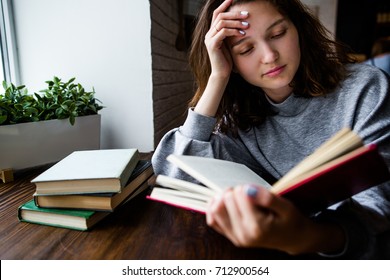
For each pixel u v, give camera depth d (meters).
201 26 0.85
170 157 0.56
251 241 0.35
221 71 0.77
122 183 0.61
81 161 0.71
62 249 0.52
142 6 1.12
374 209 0.47
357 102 0.70
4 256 0.50
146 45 1.14
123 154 0.75
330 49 0.79
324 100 0.76
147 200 0.72
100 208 0.59
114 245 0.53
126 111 1.20
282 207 0.35
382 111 0.64
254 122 0.85
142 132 1.20
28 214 0.62
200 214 0.64
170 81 1.54
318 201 0.48
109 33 1.15
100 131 1.13
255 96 0.85
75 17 1.16
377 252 0.44
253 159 0.90
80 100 1.06
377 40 2.81
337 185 0.42
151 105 1.18
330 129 0.76
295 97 0.77
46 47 1.20
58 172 0.63
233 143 0.87
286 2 0.68
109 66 1.17
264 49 0.64
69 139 1.00
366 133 0.62
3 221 0.62
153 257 0.49
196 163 0.55
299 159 0.81
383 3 2.75
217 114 0.86
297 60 0.67
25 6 1.18
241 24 0.65
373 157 0.36
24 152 0.89
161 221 0.62
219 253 0.50
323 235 0.40
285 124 0.81
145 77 1.16
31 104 0.94
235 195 0.36
